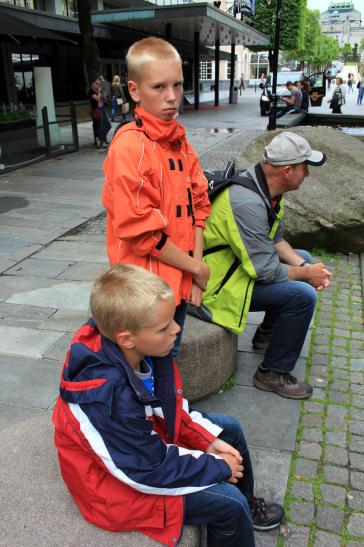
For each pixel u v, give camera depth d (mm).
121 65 28703
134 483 1549
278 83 29391
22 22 12188
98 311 1605
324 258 5469
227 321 3016
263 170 2908
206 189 2408
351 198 5336
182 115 22359
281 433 2805
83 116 21734
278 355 3078
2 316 4199
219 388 3172
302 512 2305
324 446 2713
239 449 2119
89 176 9781
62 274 5094
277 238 3379
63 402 1623
